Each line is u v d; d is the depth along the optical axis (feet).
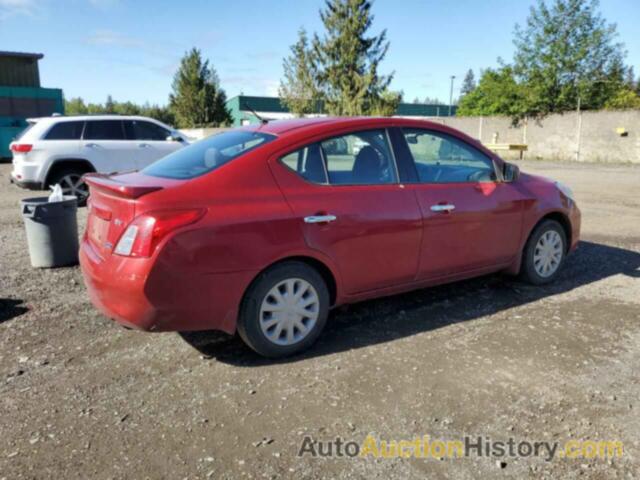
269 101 174.29
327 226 12.01
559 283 17.43
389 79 109.29
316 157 12.42
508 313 14.69
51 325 13.93
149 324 10.53
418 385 10.70
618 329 13.51
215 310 10.96
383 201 12.95
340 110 108.06
